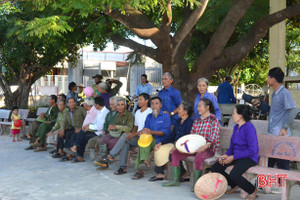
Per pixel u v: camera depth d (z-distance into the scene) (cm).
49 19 637
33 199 474
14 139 1067
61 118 806
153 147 590
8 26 1298
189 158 527
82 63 1889
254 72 2936
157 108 589
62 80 2284
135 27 820
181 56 1003
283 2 1002
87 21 1023
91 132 744
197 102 607
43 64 1642
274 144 484
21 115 1190
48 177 604
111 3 589
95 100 742
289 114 470
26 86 1666
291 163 668
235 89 2633
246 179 455
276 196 484
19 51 1424
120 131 650
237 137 472
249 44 955
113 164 719
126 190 517
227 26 912
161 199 470
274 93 484
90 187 536
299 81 1108
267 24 916
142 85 1102
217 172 486
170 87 652
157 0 633
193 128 543
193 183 512
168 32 838
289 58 1889
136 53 1195
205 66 962
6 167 688
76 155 744
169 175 576
